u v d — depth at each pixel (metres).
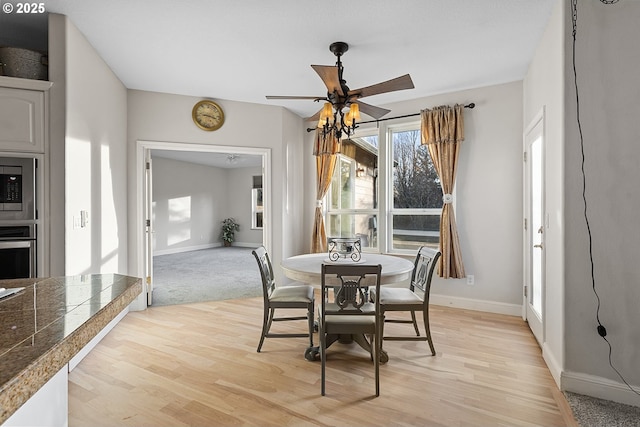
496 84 3.69
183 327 3.27
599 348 2.07
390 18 2.48
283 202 4.51
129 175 3.80
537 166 3.06
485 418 1.86
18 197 2.40
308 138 5.00
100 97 3.07
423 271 2.88
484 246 3.77
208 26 2.59
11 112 2.39
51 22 2.44
